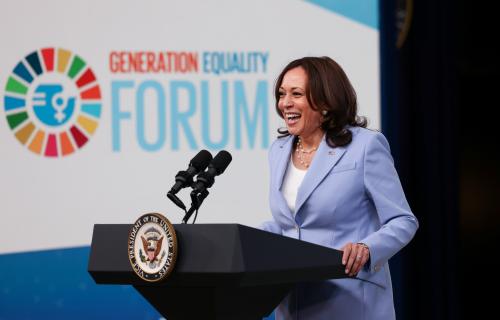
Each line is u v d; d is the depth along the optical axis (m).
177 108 8.36
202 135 8.35
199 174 4.49
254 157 8.35
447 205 9.67
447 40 9.70
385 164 4.94
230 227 3.85
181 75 8.37
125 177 8.37
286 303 5.00
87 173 8.39
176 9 8.40
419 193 9.72
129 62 8.39
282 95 5.08
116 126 8.38
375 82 8.32
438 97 9.70
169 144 8.36
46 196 8.40
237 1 8.38
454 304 9.70
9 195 8.40
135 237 4.00
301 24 8.37
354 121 5.13
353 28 8.34
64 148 8.39
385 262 4.69
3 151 8.38
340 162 4.94
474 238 11.49
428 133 9.65
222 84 8.36
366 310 4.86
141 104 8.37
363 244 4.58
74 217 8.40
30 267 8.43
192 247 3.91
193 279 3.90
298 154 5.19
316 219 4.92
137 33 8.40
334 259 4.35
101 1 8.40
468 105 11.43
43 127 8.39
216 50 8.38
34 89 8.39
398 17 9.59
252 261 3.86
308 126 5.02
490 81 11.32
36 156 8.39
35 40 8.40
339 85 4.98
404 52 9.68
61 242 8.41
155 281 3.93
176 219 8.37
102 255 4.20
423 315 9.73
